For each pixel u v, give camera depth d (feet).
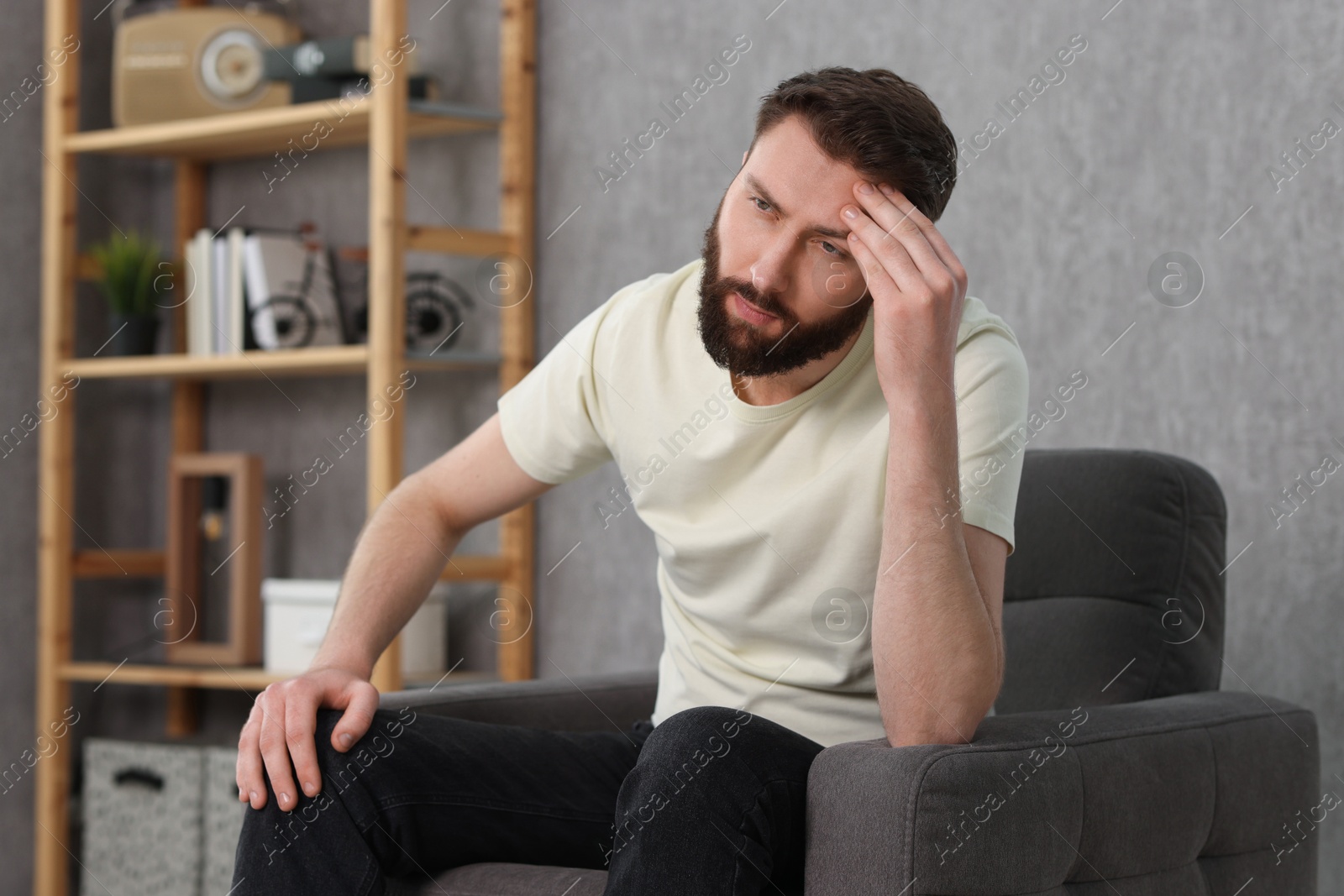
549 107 7.97
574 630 7.79
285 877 3.39
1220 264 5.92
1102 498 4.87
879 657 3.44
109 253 8.67
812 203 3.78
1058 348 6.32
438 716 3.96
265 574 8.94
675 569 4.16
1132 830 3.51
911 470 3.51
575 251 7.86
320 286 8.39
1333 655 5.61
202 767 7.84
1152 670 4.64
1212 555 4.79
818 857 3.15
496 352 8.09
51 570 8.27
